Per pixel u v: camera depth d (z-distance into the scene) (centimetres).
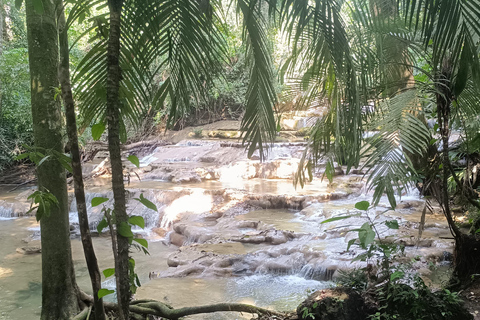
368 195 1028
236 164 1320
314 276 604
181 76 252
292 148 1415
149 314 356
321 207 937
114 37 181
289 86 371
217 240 759
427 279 488
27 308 543
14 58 1172
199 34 255
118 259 190
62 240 351
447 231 686
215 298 532
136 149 1664
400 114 292
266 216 934
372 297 342
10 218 1065
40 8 205
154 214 997
